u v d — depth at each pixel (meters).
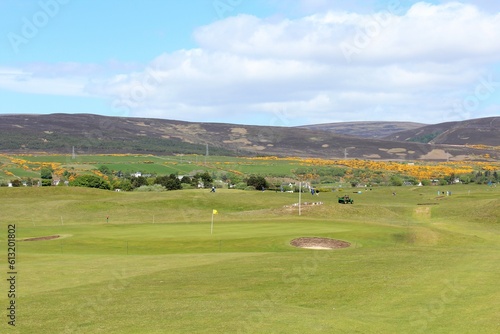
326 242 51.12
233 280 31.55
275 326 22.27
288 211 81.81
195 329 21.81
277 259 38.81
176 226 67.38
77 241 52.28
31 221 81.56
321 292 28.52
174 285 30.31
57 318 23.39
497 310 24.70
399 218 81.12
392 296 27.55
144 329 21.83
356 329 22.14
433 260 37.19
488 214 80.81
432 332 21.97
